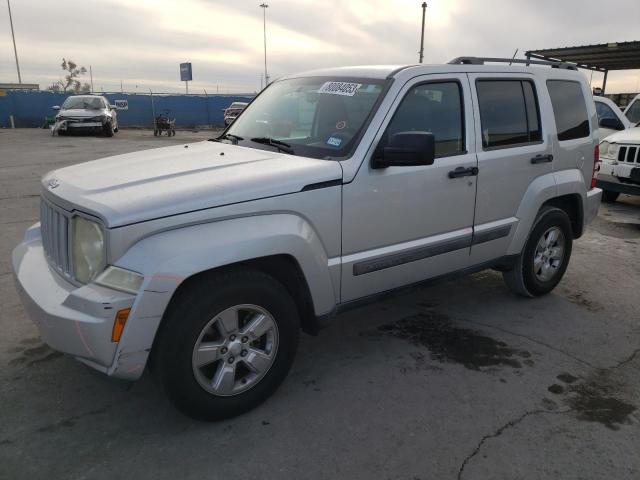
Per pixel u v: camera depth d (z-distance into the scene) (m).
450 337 4.08
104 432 2.87
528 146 4.32
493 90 4.12
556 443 2.82
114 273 2.54
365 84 3.64
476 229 4.04
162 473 2.57
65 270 2.87
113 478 2.53
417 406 3.15
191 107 36.44
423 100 3.65
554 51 16.84
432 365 3.64
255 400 3.04
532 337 4.09
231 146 3.81
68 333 2.57
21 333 3.92
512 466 2.64
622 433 2.92
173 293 2.58
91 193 2.76
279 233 2.88
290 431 2.90
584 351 3.88
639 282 5.35
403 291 3.75
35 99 32.38
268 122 3.97
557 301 4.84
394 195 3.45
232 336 2.88
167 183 2.85
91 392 3.23
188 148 3.88
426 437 2.86
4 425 2.91
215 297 2.74
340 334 4.11
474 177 3.91
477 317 4.45
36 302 2.72
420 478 2.56
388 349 3.87
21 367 3.48
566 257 4.95
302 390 3.31
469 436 2.88
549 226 4.67
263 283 2.91
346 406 3.14
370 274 3.45
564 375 3.53
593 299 4.89
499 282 5.32
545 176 4.51
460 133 3.88
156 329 2.57
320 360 3.70
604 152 8.55
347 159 3.25
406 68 3.66
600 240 6.92
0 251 5.82
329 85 3.83
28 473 2.55
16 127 32.19
